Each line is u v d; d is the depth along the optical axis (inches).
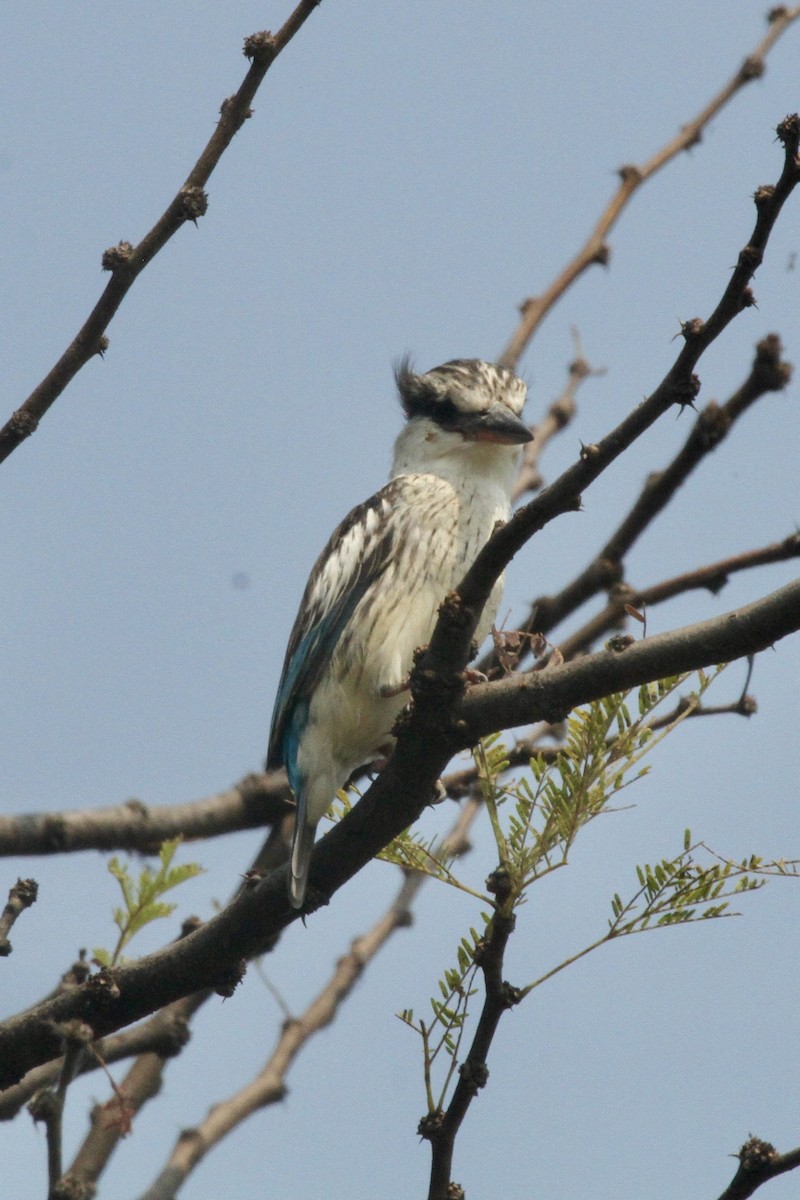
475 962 292.5
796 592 294.5
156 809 439.5
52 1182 239.3
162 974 336.2
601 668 307.1
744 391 458.6
